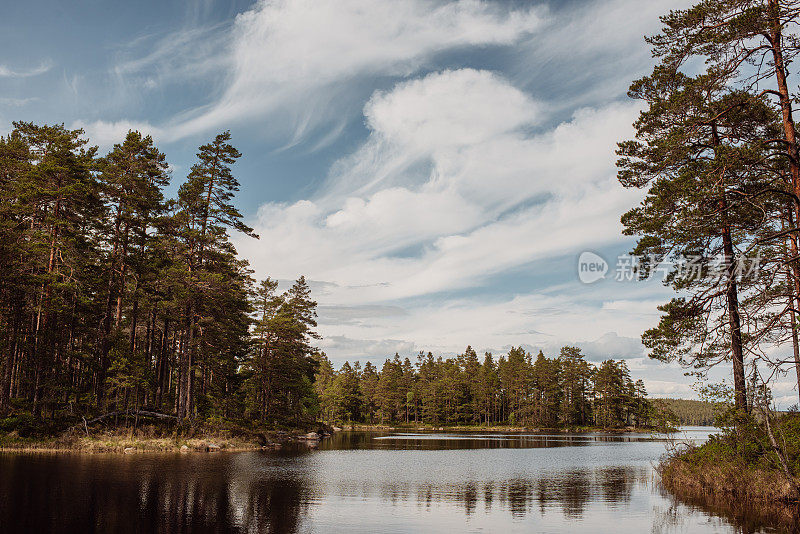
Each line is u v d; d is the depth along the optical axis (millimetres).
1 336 35688
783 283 19703
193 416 44062
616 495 20172
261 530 12852
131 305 45656
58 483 19078
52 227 36656
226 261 45531
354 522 14266
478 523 14547
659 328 22219
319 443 56781
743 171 18984
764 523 14500
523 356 141750
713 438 22094
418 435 87875
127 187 40938
